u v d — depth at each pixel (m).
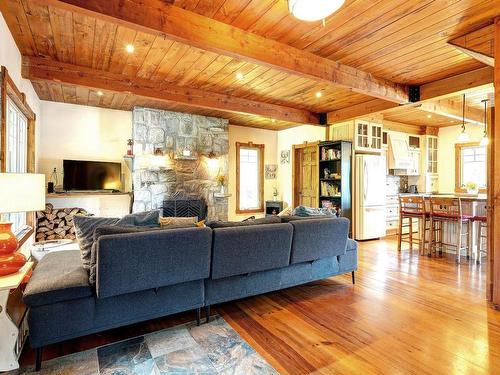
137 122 5.49
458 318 2.56
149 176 5.63
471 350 2.07
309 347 2.12
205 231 2.37
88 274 2.18
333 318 2.57
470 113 5.71
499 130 2.62
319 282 3.52
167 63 3.63
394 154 6.86
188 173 6.04
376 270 3.99
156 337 2.25
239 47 2.79
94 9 2.14
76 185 5.10
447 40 3.03
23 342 2.09
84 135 5.45
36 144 4.66
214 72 3.92
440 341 2.19
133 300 2.18
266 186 7.72
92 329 2.04
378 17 2.61
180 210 5.86
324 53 3.32
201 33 2.59
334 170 6.32
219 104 4.82
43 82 3.89
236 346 2.13
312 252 3.08
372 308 2.78
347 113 5.66
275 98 5.11
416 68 3.74
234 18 2.64
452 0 2.37
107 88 3.89
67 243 3.51
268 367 1.88
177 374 1.81
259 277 2.81
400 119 6.80
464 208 4.62
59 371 1.84
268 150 7.76
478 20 2.65
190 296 2.41
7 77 2.57
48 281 2.00
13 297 2.08
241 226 2.67
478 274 3.79
